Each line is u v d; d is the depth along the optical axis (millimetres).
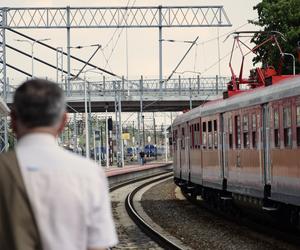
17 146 6566
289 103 27281
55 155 6363
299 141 26016
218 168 40812
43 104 6527
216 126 41219
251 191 33344
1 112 37438
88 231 6305
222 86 119562
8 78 110312
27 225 6160
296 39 69188
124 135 173250
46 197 6184
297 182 26266
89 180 6297
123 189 75625
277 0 71812
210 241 30656
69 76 117125
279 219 30875
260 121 31562
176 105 130750
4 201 6199
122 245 30000
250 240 30312
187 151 52250
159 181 87500
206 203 47781
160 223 39438
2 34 106438
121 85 122125
